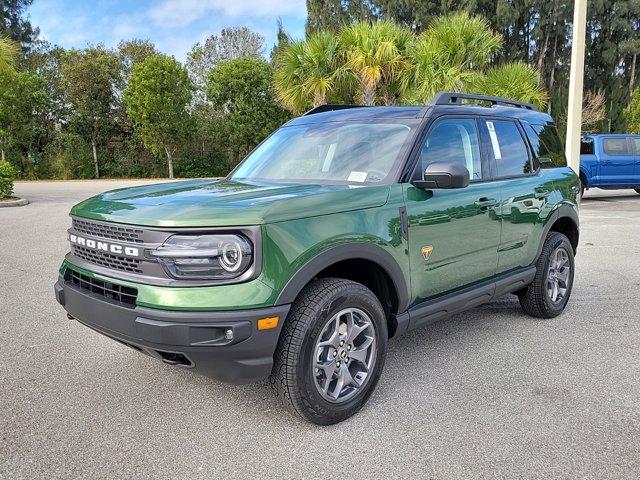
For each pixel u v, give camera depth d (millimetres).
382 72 14531
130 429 3057
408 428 3061
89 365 3949
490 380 3709
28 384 3623
